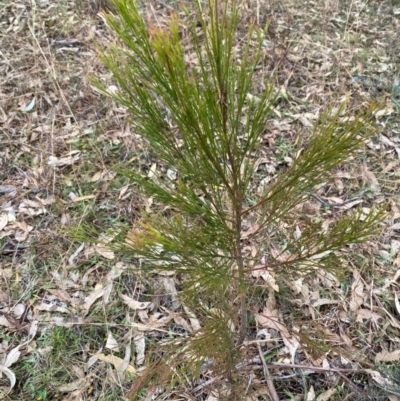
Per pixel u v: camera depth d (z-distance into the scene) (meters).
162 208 2.48
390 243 2.40
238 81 0.99
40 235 2.41
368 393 1.81
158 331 2.07
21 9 3.82
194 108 0.89
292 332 1.49
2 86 3.17
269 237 2.15
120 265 2.28
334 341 2.03
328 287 2.22
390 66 3.46
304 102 3.17
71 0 3.99
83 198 2.54
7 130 2.92
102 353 2.00
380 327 2.09
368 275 2.27
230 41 0.89
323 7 4.02
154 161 2.75
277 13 3.85
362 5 4.08
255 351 1.98
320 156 1.03
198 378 1.84
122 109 3.03
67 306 2.16
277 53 3.44
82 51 3.51
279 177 1.28
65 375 1.94
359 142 1.04
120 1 0.82
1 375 1.92
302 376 1.89
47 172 2.69
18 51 3.43
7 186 2.63
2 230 2.43
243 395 1.58
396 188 2.67
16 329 2.07
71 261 2.30
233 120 1.01
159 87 0.90
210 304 1.99
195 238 1.12
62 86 3.20
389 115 3.07
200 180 1.12
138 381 1.38
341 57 3.50
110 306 2.15
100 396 1.87
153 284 2.22
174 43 0.79
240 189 1.15
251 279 2.18
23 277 2.26
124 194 2.59
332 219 2.49
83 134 2.90
